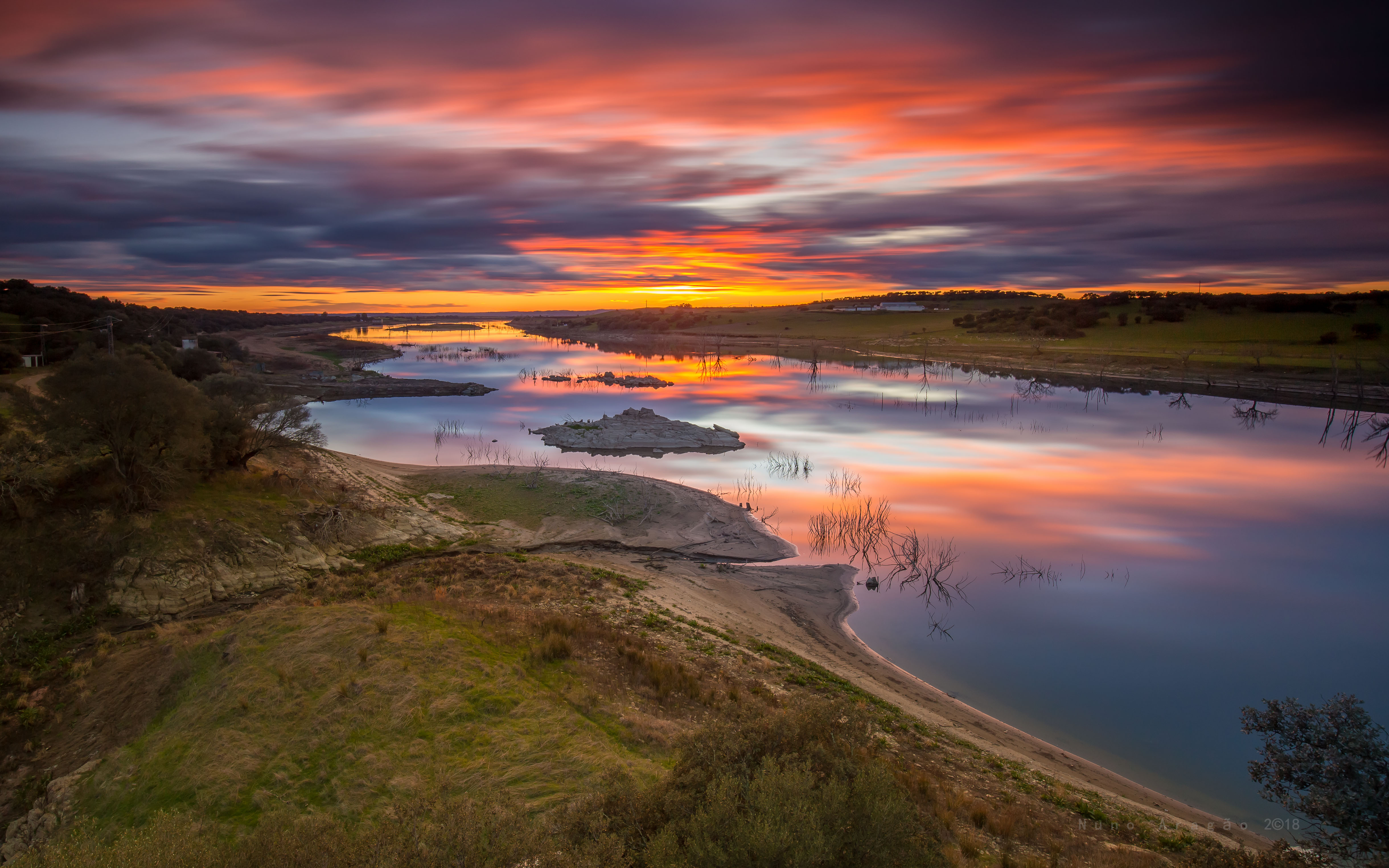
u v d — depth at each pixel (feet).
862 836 28.45
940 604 88.89
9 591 71.82
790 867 25.30
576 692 54.08
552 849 28.30
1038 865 36.60
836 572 98.58
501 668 56.24
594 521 115.44
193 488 97.14
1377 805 29.32
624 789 35.17
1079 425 213.66
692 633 73.56
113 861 27.91
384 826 30.58
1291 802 31.99
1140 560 105.29
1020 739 59.93
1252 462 168.96
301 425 131.44
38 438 88.38
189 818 35.70
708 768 35.63
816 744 37.88
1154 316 448.65
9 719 57.52
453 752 45.09
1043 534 116.78
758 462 165.58
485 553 102.37
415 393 288.71
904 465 163.84
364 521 105.09
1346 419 221.25
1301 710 32.78
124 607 75.77
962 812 43.24
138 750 49.01
